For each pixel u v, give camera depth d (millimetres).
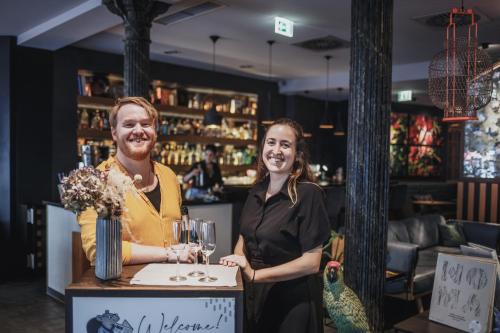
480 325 2521
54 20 5473
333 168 12422
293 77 10047
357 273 3023
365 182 2994
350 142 3080
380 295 3027
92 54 7160
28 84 6496
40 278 6094
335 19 5688
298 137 2002
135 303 1442
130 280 1522
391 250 4594
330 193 6875
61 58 6809
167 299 1445
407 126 13227
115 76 7648
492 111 6633
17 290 5508
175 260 1757
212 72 9062
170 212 1906
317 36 6527
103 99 7301
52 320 4453
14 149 6410
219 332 1460
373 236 2984
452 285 2727
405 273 4461
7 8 5090
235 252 2104
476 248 2885
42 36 5895
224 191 7191
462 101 4055
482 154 6793
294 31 6293
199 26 6129
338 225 7191
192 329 1455
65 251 4914
